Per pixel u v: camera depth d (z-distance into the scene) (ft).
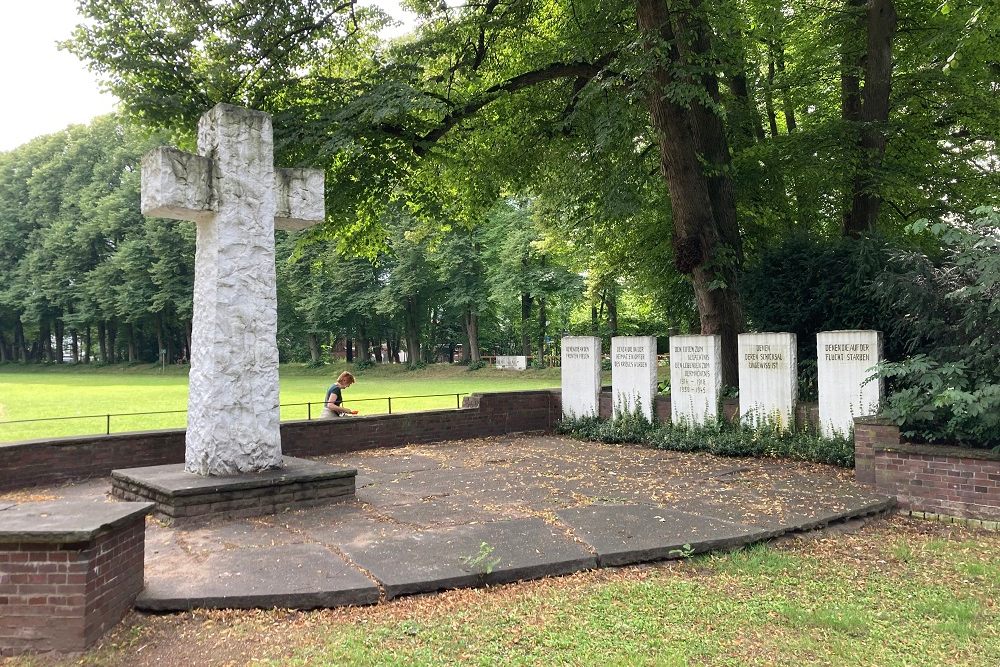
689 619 16.11
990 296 26.68
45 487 30.99
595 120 46.80
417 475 33.81
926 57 55.21
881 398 36.50
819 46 56.95
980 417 26.45
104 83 46.37
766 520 24.13
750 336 42.32
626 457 39.91
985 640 15.02
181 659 13.82
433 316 206.69
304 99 50.37
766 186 57.98
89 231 204.44
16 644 13.99
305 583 17.20
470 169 61.41
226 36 47.26
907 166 57.00
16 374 210.18
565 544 20.97
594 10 51.62
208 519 23.94
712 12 46.21
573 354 51.93
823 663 13.91
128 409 81.82
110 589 15.07
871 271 43.09
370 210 57.57
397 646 14.51
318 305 186.80
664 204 64.44
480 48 53.83
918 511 26.99
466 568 18.60
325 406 44.73
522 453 41.73
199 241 27.22
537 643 14.73
